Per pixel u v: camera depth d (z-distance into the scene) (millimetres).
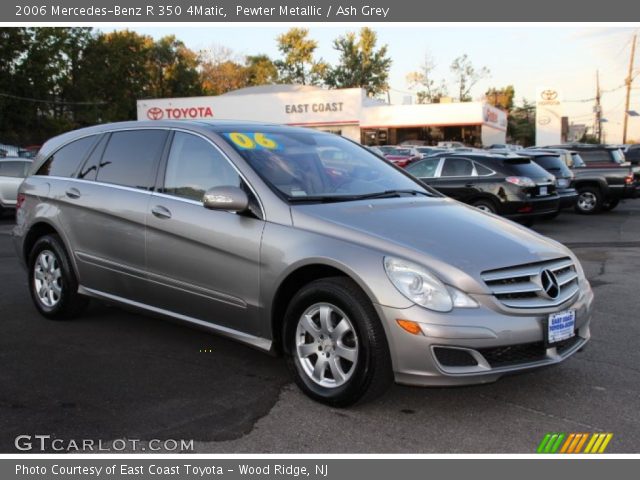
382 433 3502
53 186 5645
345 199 4355
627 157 21453
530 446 3367
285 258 3896
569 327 3793
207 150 4613
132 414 3730
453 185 12570
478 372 3459
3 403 3891
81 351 4863
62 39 48656
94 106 54094
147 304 4883
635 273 8117
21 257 5980
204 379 4281
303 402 3896
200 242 4359
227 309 4281
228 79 79938
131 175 5051
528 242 4027
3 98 44500
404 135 44625
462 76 78000
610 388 4156
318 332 3832
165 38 70312
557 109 55031
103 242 5098
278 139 4852
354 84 76938
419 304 3441
